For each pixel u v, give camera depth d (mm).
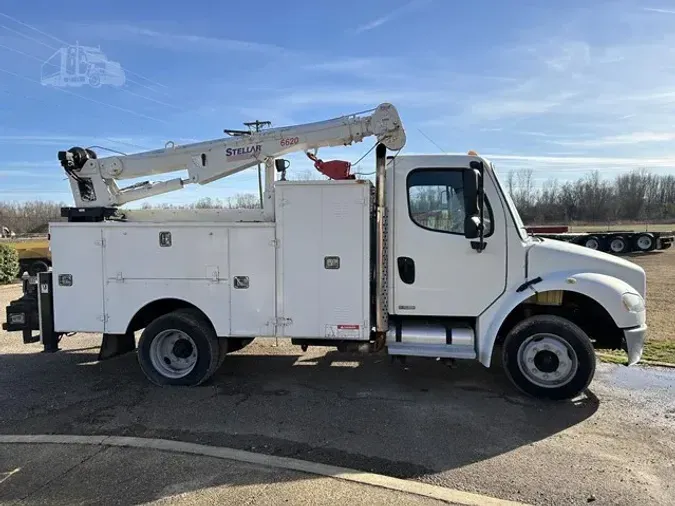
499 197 4891
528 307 5117
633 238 24797
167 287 5238
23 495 3100
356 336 4992
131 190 6031
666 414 4438
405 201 4992
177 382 5281
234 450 3689
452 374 5656
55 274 5398
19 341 7535
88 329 5375
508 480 3297
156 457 3588
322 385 5312
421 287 5012
